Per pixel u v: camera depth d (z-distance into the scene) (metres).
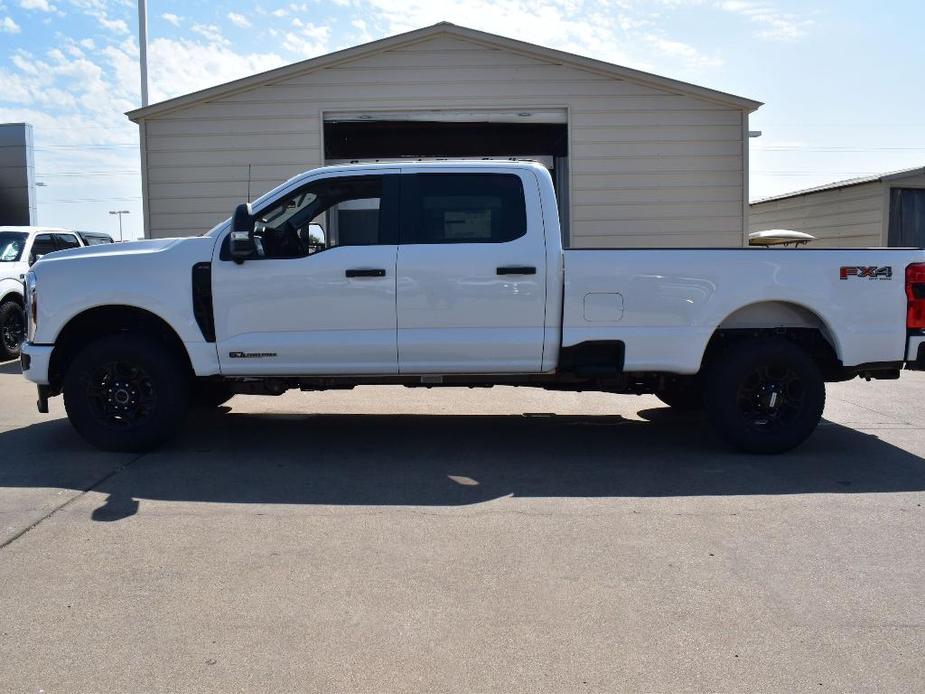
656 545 4.60
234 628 3.61
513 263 6.32
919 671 3.27
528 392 9.54
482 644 3.47
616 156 12.80
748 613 3.76
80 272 6.40
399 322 6.36
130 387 6.50
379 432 7.47
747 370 6.45
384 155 15.78
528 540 4.68
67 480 5.82
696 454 6.70
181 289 6.34
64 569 4.23
